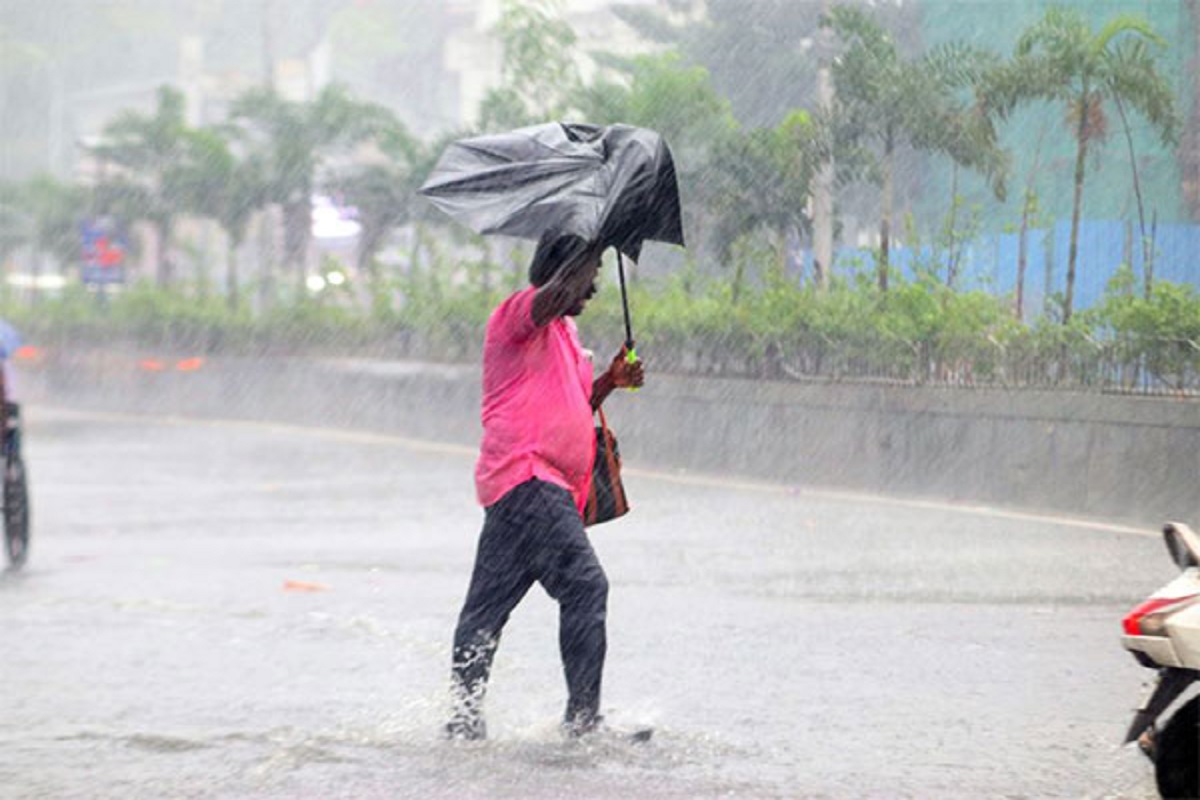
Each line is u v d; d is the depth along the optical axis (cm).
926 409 3662
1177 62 3712
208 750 1466
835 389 3906
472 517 3341
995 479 3503
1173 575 2484
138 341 7994
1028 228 3872
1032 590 2359
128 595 2377
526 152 1457
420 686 1738
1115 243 3734
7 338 2727
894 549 2805
